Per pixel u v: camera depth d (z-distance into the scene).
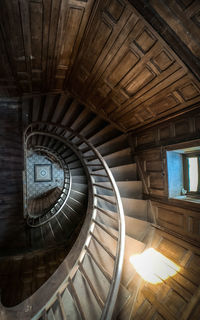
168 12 1.60
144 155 3.29
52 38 2.38
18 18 1.95
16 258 3.48
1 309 1.74
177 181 2.74
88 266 2.26
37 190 9.30
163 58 1.99
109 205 3.14
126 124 3.51
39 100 4.05
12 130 3.76
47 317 1.80
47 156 9.16
